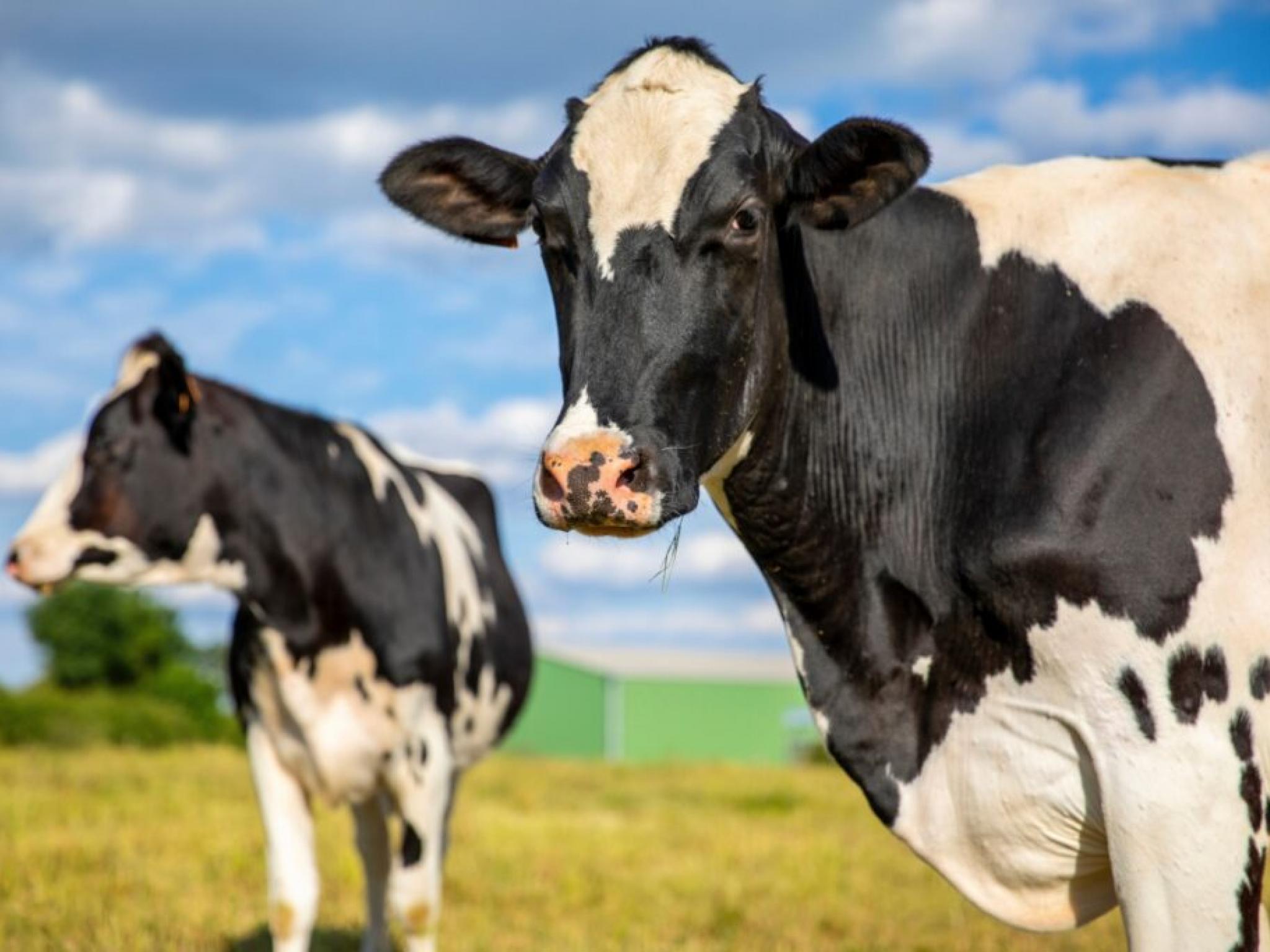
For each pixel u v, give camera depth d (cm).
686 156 416
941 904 934
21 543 802
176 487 805
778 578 473
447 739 834
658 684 4353
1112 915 873
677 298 409
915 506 455
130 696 3209
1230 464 418
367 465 847
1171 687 410
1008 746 436
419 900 802
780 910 923
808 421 461
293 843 798
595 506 387
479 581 942
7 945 774
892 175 426
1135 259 445
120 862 1009
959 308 460
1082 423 428
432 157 478
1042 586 423
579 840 1216
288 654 800
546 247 435
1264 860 411
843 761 467
